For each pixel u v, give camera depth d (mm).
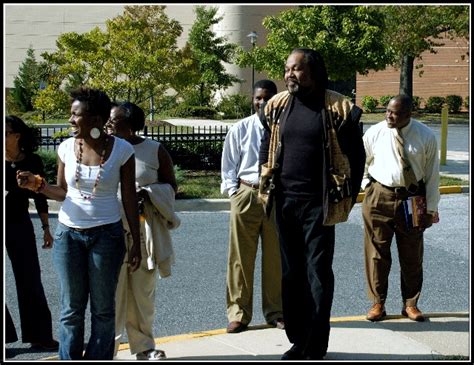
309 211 4996
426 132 6117
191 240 10219
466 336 5828
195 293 7652
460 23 28266
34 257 5961
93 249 4652
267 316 6223
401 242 6266
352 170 4984
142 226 5336
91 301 4734
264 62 19844
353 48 19094
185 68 17078
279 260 6145
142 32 16656
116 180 4699
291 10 19719
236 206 6082
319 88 4973
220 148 16781
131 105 5410
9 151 5809
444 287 7910
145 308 5324
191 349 5551
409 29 28406
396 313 6910
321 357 5082
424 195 6203
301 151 4969
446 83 41281
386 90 42156
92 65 16312
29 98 32875
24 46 40469
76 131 4625
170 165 5484
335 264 8883
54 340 6109
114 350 5062
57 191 4844
